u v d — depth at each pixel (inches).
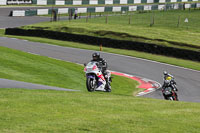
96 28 4131.4
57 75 1919.3
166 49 3016.7
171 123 712.4
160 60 2775.6
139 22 4640.8
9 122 658.2
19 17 5329.7
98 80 1290.6
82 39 3609.7
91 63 1284.4
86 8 6082.7
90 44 3545.8
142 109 850.1
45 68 2052.2
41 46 3270.2
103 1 6948.8
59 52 2999.5
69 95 1009.5
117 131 630.5
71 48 3245.6
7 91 1030.4
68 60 2672.2
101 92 1300.4
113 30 3971.5
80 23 4525.1
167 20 4756.4
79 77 1984.5
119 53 3041.3
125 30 3991.1
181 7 6013.8
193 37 3668.8
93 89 1279.5
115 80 2068.2
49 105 828.0
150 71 2393.0
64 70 2103.8
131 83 2026.3
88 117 724.7
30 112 745.6
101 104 881.5
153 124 695.7
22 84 1333.7
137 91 1824.6
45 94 1003.3
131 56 2930.6
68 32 4055.1
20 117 699.4
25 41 3533.5
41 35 3941.9
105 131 626.5
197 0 7445.9
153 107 888.3
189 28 4173.2
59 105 834.8
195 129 677.3
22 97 920.9
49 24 4503.0
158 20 4776.1
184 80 2134.6
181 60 2854.3
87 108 820.0
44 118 700.7
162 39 3526.1
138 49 3208.7
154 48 3090.6
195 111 855.7
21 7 6097.4
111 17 5236.2
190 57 2869.1
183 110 863.1
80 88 1686.8
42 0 6505.9
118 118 725.9
